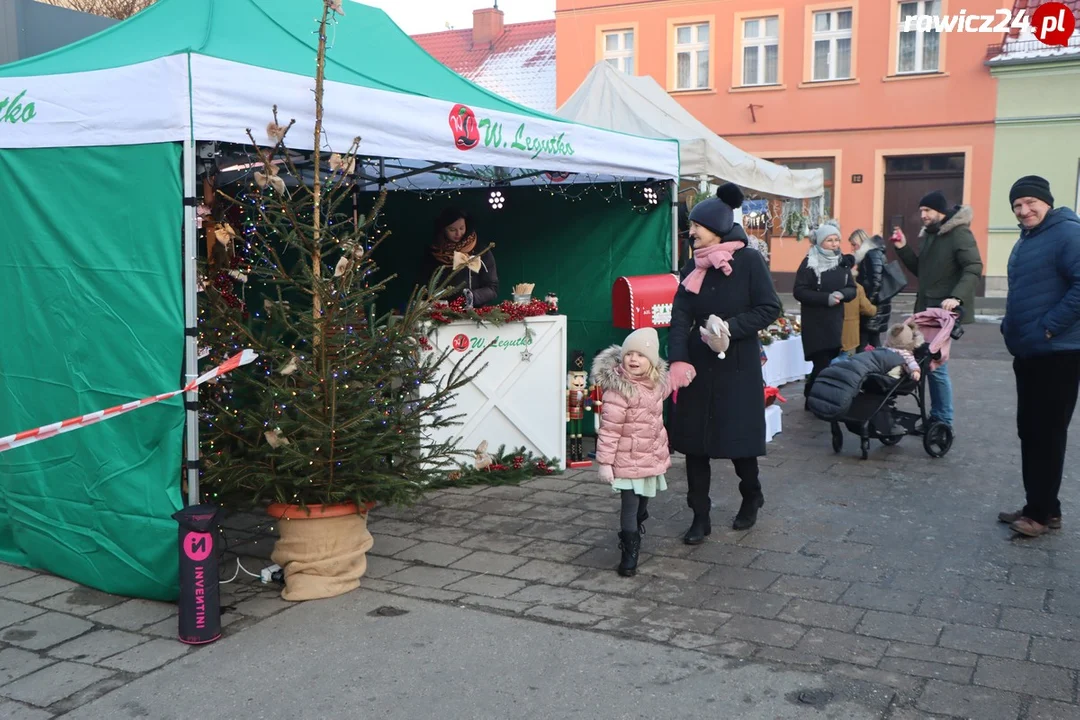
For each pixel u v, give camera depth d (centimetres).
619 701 356
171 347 430
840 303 865
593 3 2697
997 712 344
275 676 380
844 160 2470
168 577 441
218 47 468
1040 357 524
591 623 430
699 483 539
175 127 417
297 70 481
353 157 464
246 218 521
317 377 436
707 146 936
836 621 429
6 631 426
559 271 853
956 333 745
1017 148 2281
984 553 519
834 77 2472
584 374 729
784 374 1109
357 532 477
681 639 411
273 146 458
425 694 363
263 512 607
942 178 2391
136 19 535
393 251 928
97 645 411
